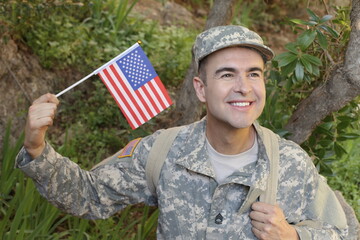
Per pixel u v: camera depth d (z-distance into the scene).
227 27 2.16
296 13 8.36
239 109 2.13
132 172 2.38
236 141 2.24
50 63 5.68
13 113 5.19
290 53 3.30
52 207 3.77
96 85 5.73
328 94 3.35
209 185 2.25
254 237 2.22
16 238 3.35
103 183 2.38
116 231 3.76
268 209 2.15
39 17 5.31
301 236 2.19
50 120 2.14
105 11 6.65
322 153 3.80
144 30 6.68
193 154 2.27
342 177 5.38
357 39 3.09
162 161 2.31
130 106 2.69
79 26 6.10
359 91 3.21
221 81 2.14
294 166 2.27
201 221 2.23
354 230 3.34
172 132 2.38
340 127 3.69
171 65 6.17
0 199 3.96
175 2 8.26
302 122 3.55
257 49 2.18
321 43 3.25
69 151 4.55
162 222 2.31
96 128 5.51
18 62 5.44
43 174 2.21
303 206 2.30
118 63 2.64
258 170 2.23
